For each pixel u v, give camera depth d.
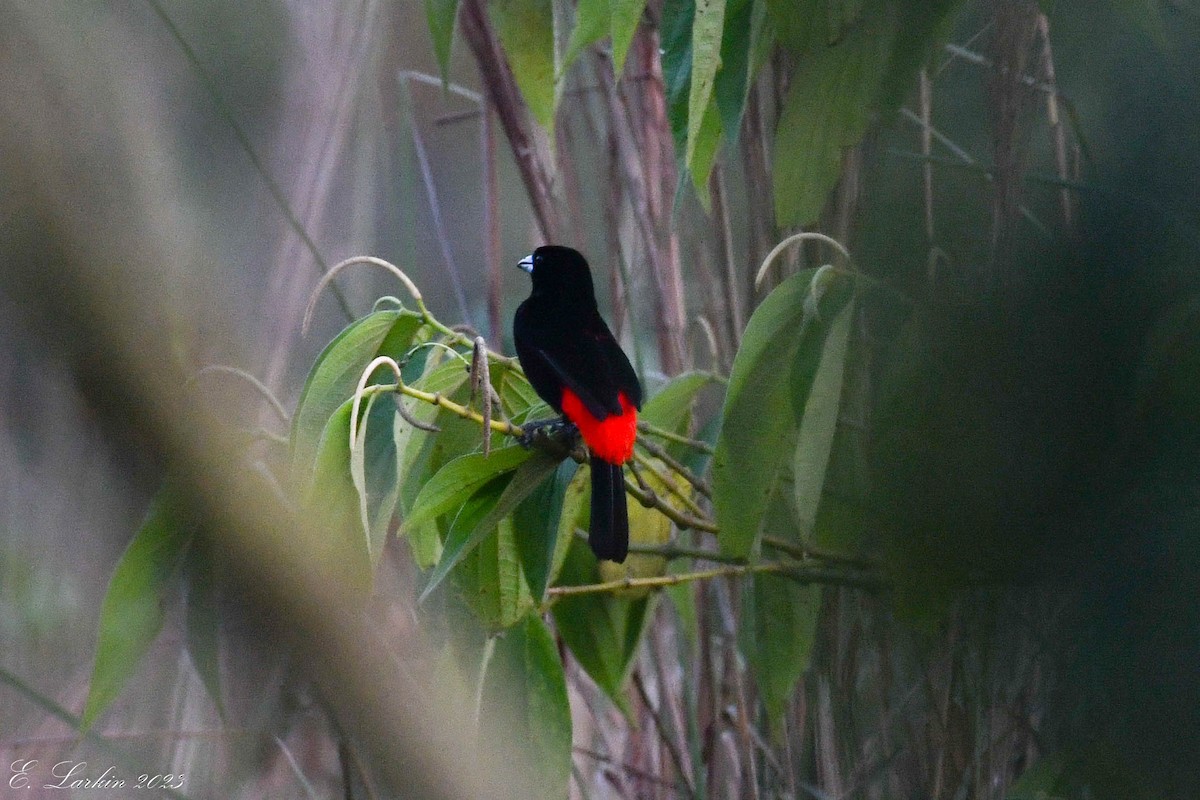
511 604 6.69
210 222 10.12
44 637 9.78
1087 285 5.02
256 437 7.09
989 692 6.70
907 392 5.41
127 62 10.21
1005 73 6.25
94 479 9.10
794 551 7.03
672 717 8.93
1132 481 4.79
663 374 8.31
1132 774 4.98
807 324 6.06
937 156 6.91
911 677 7.21
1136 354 4.86
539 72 6.93
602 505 6.62
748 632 7.44
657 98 8.41
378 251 11.78
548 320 7.50
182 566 7.18
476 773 7.25
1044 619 6.09
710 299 8.23
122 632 6.75
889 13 6.17
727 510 6.30
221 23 10.50
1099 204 5.15
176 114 10.34
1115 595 4.79
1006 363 5.05
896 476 5.37
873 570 6.84
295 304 9.96
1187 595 4.67
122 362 8.73
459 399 6.86
